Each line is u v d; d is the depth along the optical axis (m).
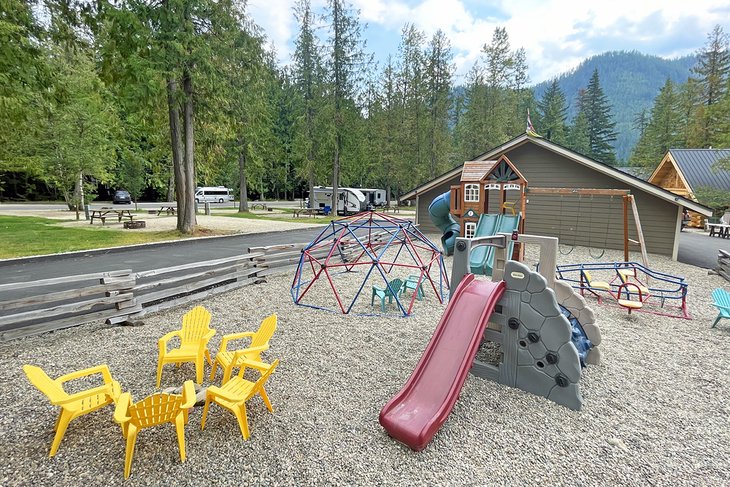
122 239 14.77
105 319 5.94
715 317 7.24
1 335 4.94
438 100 34.12
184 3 13.45
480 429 3.58
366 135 36.88
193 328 4.93
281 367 4.80
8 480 2.81
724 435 3.59
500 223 11.66
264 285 8.86
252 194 56.22
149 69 12.33
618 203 14.85
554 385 4.09
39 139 19.53
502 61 34.84
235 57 16.19
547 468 3.07
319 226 21.61
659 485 2.92
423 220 19.77
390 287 7.10
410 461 3.12
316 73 27.33
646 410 4.00
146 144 33.84
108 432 3.40
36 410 3.72
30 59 11.26
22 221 20.61
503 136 34.28
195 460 3.07
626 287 8.05
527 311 4.22
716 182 24.00
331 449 3.24
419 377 3.93
